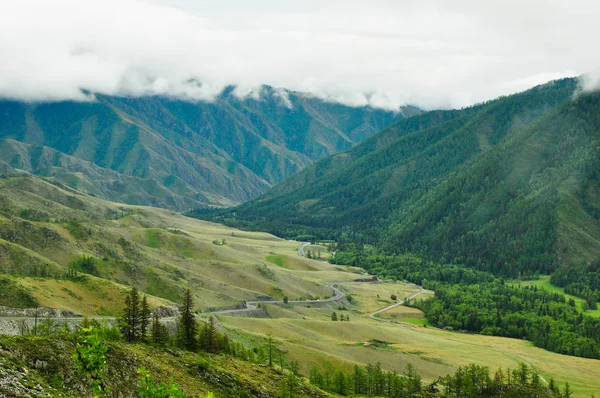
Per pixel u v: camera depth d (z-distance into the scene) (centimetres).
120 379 9644
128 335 13150
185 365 12256
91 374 5828
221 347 15588
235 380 12562
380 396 16862
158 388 5762
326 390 16300
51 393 7575
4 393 6888
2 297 17962
